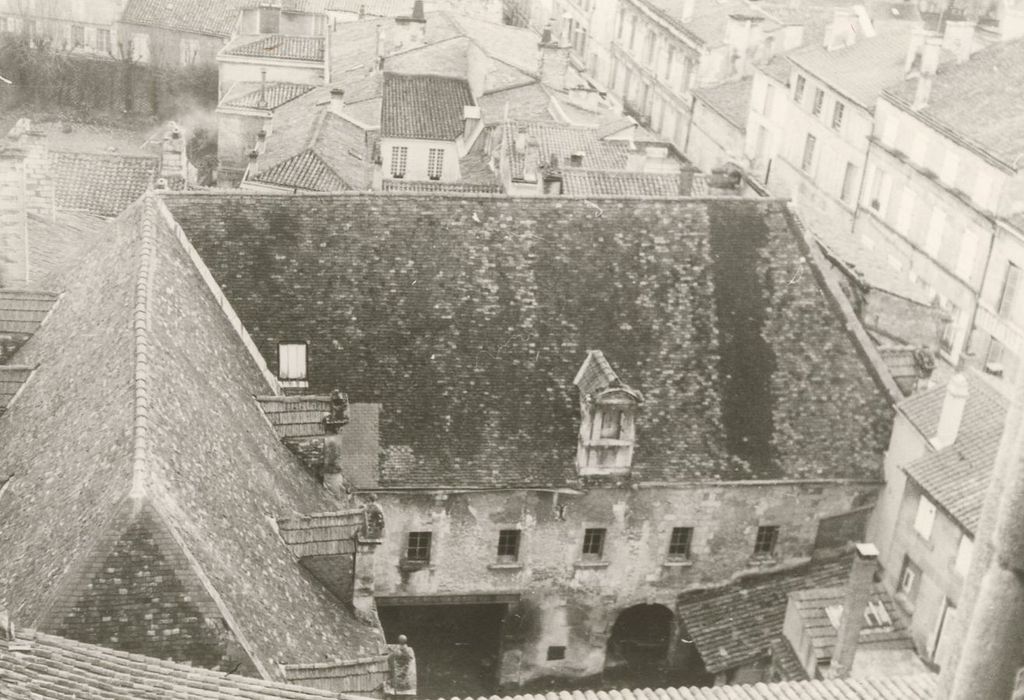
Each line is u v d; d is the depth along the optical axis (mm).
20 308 49062
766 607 56219
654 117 137625
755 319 58125
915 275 95188
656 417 55906
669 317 57438
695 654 57844
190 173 79750
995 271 86625
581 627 57312
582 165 85125
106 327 42844
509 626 56688
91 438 37094
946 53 99000
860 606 48219
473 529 54656
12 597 33344
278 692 30047
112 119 131000
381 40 106875
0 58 130000
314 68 115312
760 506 56438
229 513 37375
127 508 32438
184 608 32344
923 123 94312
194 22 135500
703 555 56875
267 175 79500
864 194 102000
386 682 35969
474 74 102750
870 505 57344
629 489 54750
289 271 55156
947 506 50750
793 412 57125
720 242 59031
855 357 58406
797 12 130125
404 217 57031
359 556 40125
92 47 136500
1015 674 13820
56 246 59656
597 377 54156
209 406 41406
